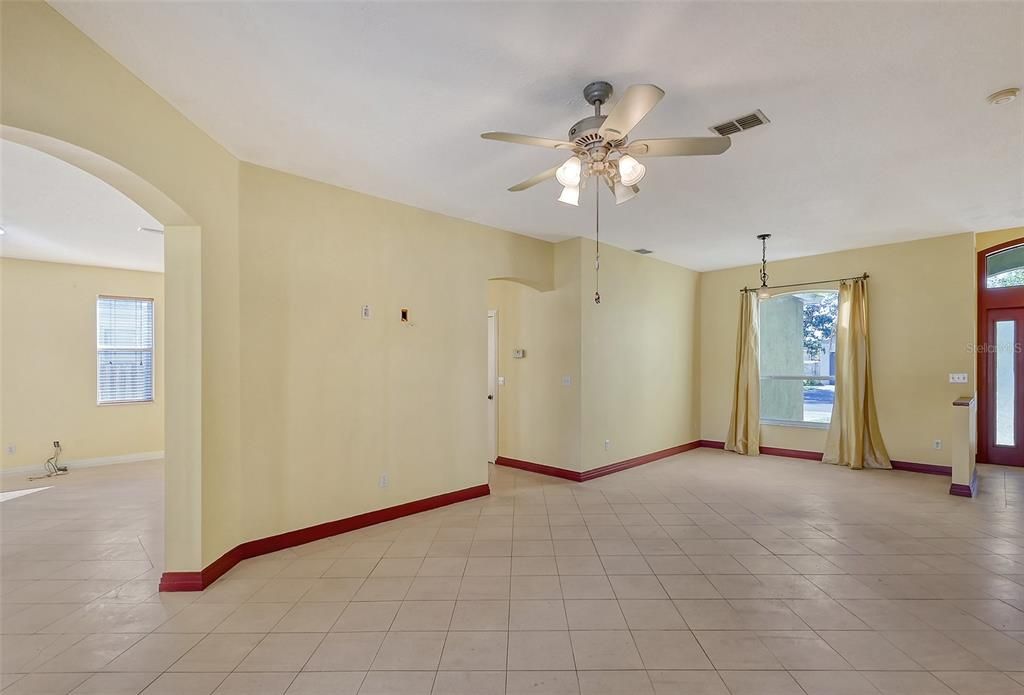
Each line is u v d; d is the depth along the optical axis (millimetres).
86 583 2953
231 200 3174
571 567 3146
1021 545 3479
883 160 3305
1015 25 1949
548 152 3180
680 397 7066
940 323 5477
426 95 2512
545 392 5738
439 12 1890
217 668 2115
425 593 2795
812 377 6586
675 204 4254
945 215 4594
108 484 5418
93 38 2074
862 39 2055
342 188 3824
